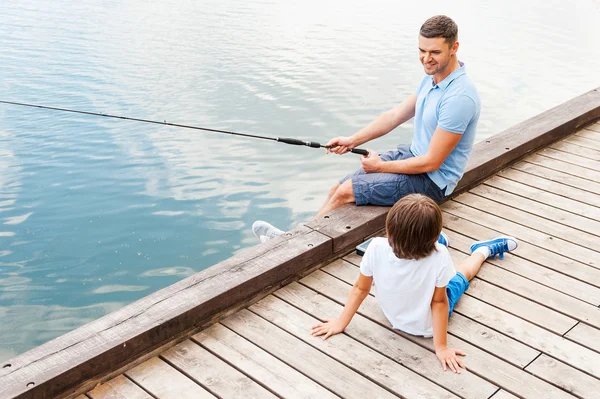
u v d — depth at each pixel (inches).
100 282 192.5
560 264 133.7
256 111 327.9
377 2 615.8
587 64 416.2
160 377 103.3
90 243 212.2
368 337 112.6
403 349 109.7
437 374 104.3
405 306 109.7
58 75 375.6
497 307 120.4
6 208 232.2
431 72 134.3
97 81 366.9
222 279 119.0
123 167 265.1
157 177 256.7
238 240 213.3
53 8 550.9
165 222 224.4
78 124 307.9
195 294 114.7
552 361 107.3
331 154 282.0
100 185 250.4
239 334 113.3
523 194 162.4
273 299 122.9
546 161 181.3
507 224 148.7
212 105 335.3
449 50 132.0
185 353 108.7
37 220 225.1
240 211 231.6
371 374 104.1
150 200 238.7
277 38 470.0
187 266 199.8
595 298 123.1
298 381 102.6
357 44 456.4
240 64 405.7
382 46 451.5
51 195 242.2
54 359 98.5
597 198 161.0
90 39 456.1
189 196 242.2
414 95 150.0
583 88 370.6
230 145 288.2
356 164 273.9
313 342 111.3
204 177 257.8
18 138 291.4
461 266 127.0
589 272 131.2
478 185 167.2
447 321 108.7
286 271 125.5
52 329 172.7
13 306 181.8
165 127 305.9
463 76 134.0
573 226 148.3
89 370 99.4
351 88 363.9
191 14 544.4
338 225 137.9
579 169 176.4
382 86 368.2
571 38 481.1
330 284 127.4
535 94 359.6
